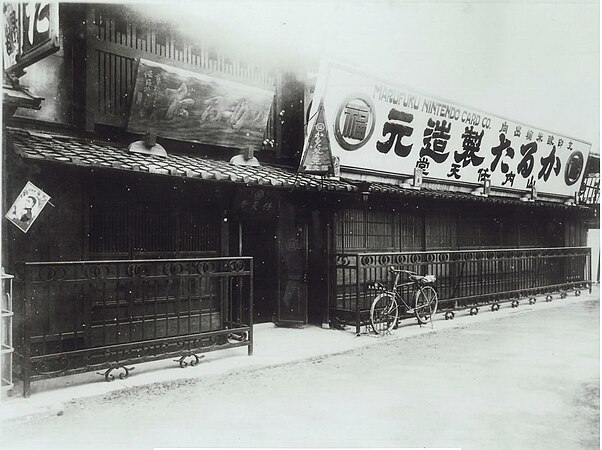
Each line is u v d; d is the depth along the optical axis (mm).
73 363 6117
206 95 7652
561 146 13906
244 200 8125
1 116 5570
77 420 4746
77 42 6754
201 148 8234
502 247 13484
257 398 5430
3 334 5156
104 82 6953
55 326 6066
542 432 4586
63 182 6215
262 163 9102
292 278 9547
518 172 13188
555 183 14484
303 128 9672
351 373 6406
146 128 7281
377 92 9492
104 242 6688
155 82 7086
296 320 9477
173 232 7398
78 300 6262
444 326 9648
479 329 9469
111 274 6688
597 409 5180
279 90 9352
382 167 10320
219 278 7848
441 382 6051
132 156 6641
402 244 10844
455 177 11805
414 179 10805
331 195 9219
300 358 6965
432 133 10820
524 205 13117
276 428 4602
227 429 4566
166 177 6609
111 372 6117
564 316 11086
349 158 9734
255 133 8594
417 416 4938
